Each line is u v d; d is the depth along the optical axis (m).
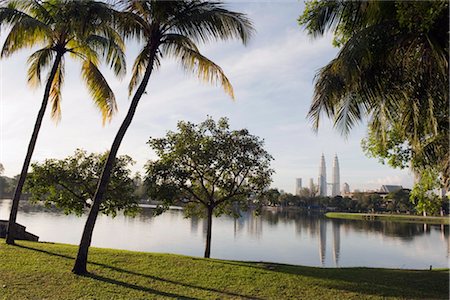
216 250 24.67
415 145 9.98
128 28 9.78
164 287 8.13
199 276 9.28
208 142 14.86
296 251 27.09
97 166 17.16
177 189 14.93
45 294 7.09
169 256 11.55
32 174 16.55
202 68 10.80
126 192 17.56
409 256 26.95
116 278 8.55
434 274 10.48
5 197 80.44
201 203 16.50
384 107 8.47
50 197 17.30
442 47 7.30
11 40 11.24
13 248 10.87
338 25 8.73
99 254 10.96
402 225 64.88
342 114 8.30
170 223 43.97
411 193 14.28
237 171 15.42
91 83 12.98
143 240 26.28
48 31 10.70
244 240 31.92
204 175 15.82
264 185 15.70
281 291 8.34
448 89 7.62
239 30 9.62
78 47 12.66
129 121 9.48
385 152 13.49
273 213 101.44
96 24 9.99
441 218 82.81
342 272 10.58
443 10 6.98
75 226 32.09
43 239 22.77
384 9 7.85
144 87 9.68
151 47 9.83
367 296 8.09
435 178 12.78
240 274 9.66
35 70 13.44
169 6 9.32
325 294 8.20
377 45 7.52
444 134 9.48
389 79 8.06
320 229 50.38
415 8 6.85
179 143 14.91
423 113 8.24
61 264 9.38
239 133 15.34
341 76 7.47
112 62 11.52
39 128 12.34
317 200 111.88
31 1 11.62
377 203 103.44
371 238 40.50
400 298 8.00
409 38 7.54
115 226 35.66
